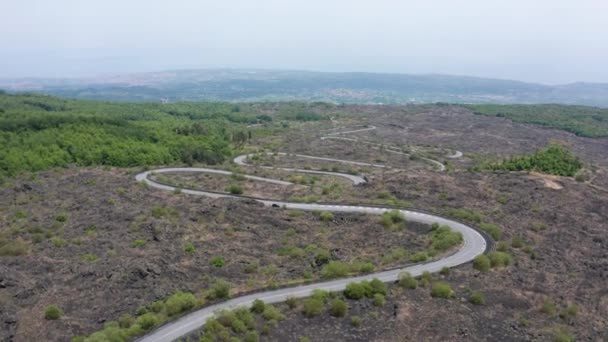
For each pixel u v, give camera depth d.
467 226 111.75
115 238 102.25
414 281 80.94
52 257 93.81
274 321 68.81
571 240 108.56
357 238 105.94
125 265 84.81
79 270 85.50
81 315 71.25
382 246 101.00
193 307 71.94
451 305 76.38
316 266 90.25
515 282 85.44
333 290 78.69
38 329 67.75
